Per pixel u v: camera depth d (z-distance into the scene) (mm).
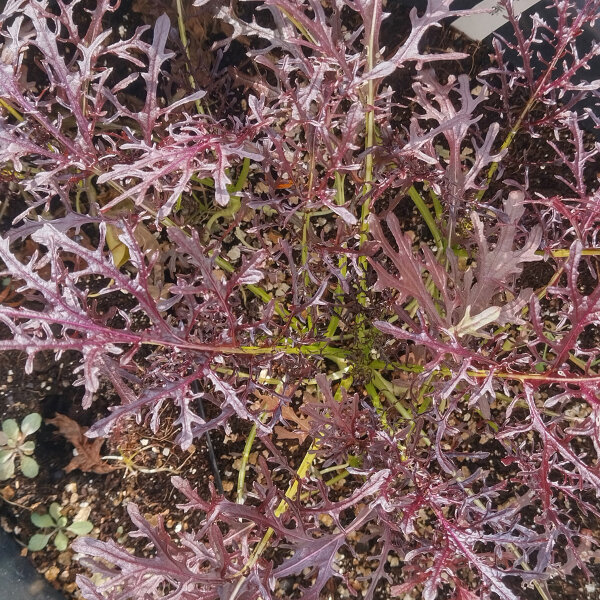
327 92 189
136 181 263
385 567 277
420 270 190
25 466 273
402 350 274
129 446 284
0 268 285
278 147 193
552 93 239
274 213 302
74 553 271
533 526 280
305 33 213
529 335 276
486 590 181
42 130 217
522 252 191
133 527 278
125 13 302
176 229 160
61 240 152
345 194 281
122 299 295
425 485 194
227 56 309
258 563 194
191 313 193
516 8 279
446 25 311
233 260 299
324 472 275
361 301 255
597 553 246
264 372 250
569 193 305
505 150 223
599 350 174
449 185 232
